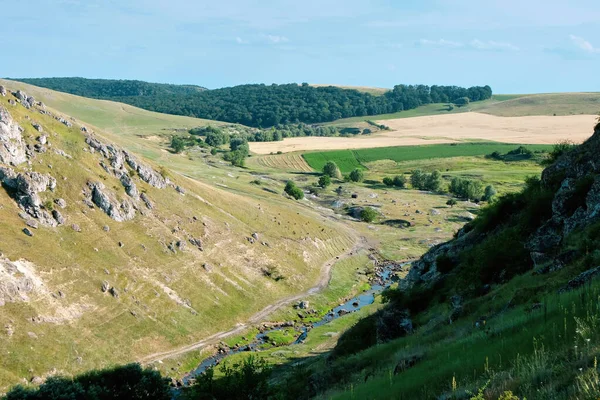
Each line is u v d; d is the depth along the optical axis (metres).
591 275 22.80
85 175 103.50
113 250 95.06
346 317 104.75
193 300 98.12
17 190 89.25
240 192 186.38
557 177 44.31
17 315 70.31
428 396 18.47
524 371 14.98
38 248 82.62
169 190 125.94
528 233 42.28
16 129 96.75
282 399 38.22
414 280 62.28
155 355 80.00
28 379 63.31
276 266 125.06
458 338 27.80
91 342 75.06
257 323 100.31
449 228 188.75
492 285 39.38
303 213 177.50
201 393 38.38
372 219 192.50
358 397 23.69
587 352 14.14
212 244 118.25
